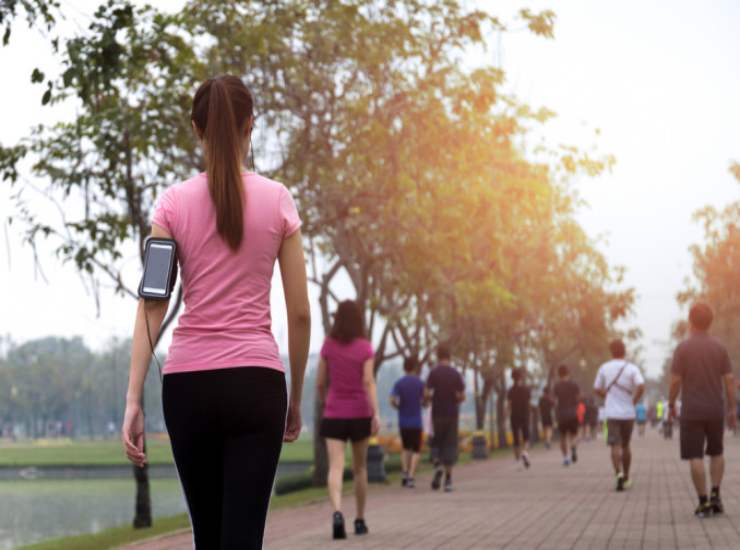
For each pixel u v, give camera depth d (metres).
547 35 19.25
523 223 35.41
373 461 23.19
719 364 12.91
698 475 13.05
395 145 20.00
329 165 18.98
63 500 33.16
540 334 49.09
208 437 3.51
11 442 168.12
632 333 59.12
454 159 22.08
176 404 3.50
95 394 182.00
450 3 19.19
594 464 29.02
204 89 3.65
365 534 12.21
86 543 14.07
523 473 25.91
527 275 40.28
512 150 27.00
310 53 18.27
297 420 3.78
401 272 24.22
